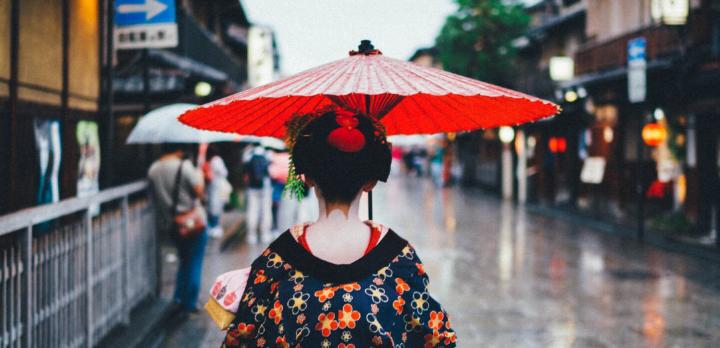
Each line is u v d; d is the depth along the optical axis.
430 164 45.16
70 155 7.39
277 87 2.07
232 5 20.11
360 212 2.23
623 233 14.05
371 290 1.96
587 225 15.90
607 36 19.73
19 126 5.96
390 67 2.22
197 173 6.79
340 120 2.07
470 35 25.64
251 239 12.50
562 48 23.89
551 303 7.82
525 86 25.22
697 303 7.84
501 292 8.42
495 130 28.12
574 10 22.84
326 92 1.95
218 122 2.50
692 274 9.64
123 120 12.04
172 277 9.16
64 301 4.82
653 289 8.62
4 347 3.75
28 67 6.27
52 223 5.66
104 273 5.80
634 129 17.36
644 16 17.08
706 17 12.71
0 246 3.78
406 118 2.84
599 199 19.45
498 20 25.75
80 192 7.78
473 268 10.12
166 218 6.79
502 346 6.09
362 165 2.05
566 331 6.61
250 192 12.51
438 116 2.76
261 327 1.98
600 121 19.33
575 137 21.36
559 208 20.59
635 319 7.09
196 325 6.61
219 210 12.37
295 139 2.12
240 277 2.10
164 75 11.26
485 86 2.15
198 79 13.77
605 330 6.64
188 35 14.00
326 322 1.90
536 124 23.08
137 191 6.97
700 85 12.55
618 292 8.44
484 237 13.77
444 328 2.06
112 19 7.61
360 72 2.14
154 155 12.43
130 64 10.79
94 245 5.57
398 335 1.98
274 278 2.01
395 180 39.34
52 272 4.58
